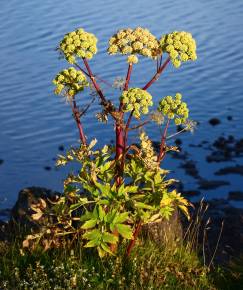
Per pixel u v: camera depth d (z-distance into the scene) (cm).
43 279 305
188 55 306
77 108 322
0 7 1825
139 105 302
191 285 329
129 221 322
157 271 321
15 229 359
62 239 337
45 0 1858
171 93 1220
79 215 363
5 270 314
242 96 1193
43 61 1357
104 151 323
